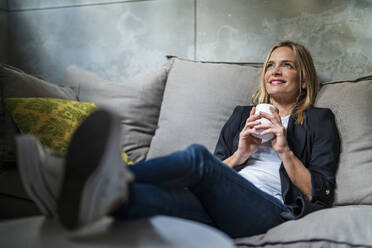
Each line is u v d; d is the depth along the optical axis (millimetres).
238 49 2475
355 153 1709
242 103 2072
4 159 1948
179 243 841
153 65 2645
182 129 2084
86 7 2768
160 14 2613
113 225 958
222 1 2486
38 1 2871
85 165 900
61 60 2840
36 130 1810
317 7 2311
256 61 2441
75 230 894
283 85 1926
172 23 2592
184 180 1247
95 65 2766
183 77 2215
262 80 2039
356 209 1450
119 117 916
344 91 1873
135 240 858
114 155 908
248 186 1445
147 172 1179
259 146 1788
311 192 1582
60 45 2838
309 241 1280
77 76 2357
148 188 1127
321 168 1660
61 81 2844
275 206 1517
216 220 1427
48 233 906
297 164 1623
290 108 1954
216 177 1347
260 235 1453
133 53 2682
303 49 2000
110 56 2732
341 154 1744
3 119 2008
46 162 966
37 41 2887
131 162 2000
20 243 846
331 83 1991
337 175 1703
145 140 2191
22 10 2902
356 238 1261
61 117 1888
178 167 1222
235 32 2473
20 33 2916
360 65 2250
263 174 1698
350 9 2254
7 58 2939
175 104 2158
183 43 2576
